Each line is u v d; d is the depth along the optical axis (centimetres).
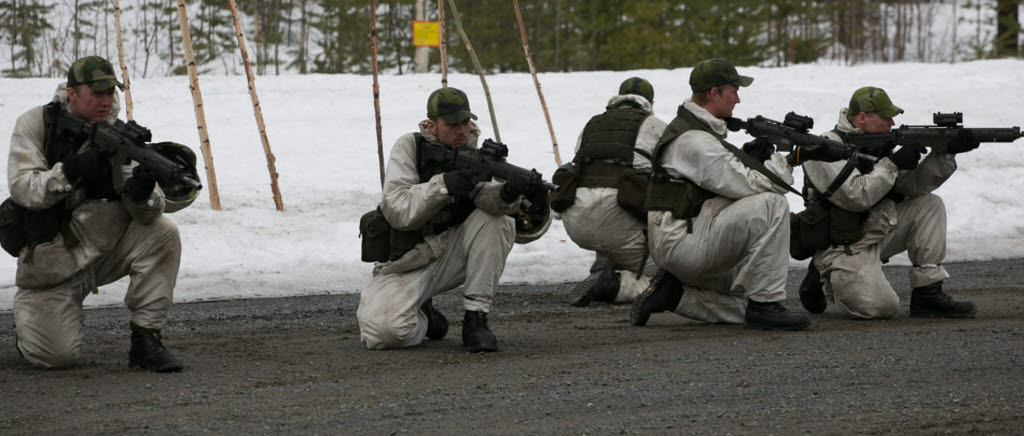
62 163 816
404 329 967
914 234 1168
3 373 865
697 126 1062
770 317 1061
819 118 2962
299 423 688
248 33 6450
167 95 3041
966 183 2355
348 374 854
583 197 1310
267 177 2314
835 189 1108
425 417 703
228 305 1290
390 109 2969
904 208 1169
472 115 940
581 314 1231
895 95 3120
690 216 1070
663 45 5744
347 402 748
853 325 1107
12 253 871
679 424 679
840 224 1138
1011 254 1827
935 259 1163
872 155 1130
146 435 661
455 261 982
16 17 5456
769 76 3353
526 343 1010
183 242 1714
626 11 5706
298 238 1834
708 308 1128
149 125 2752
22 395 779
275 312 1227
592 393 770
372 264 1673
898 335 1015
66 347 877
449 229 976
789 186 1053
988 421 680
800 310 1259
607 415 705
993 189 2323
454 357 929
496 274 971
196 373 864
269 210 1970
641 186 1286
